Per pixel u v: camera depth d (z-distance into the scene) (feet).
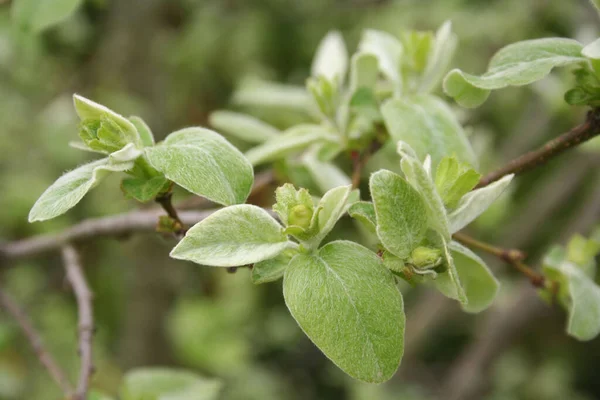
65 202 1.14
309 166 1.52
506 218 2.99
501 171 1.27
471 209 1.18
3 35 2.82
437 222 1.15
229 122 1.60
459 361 3.81
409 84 1.45
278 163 1.54
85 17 3.38
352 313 1.12
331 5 4.10
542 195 2.96
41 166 3.85
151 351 3.85
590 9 2.21
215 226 1.13
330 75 1.66
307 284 1.12
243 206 1.14
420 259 1.14
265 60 4.21
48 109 3.62
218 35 4.04
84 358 1.44
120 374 3.86
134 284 3.84
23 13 1.42
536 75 1.19
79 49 3.44
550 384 4.11
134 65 3.74
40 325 3.78
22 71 3.30
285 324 4.37
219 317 3.76
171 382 1.52
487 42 3.53
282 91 1.71
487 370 3.24
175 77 4.00
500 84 1.19
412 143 1.32
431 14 3.53
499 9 3.51
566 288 1.36
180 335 3.69
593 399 4.58
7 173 3.76
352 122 1.46
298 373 4.62
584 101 1.23
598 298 1.34
